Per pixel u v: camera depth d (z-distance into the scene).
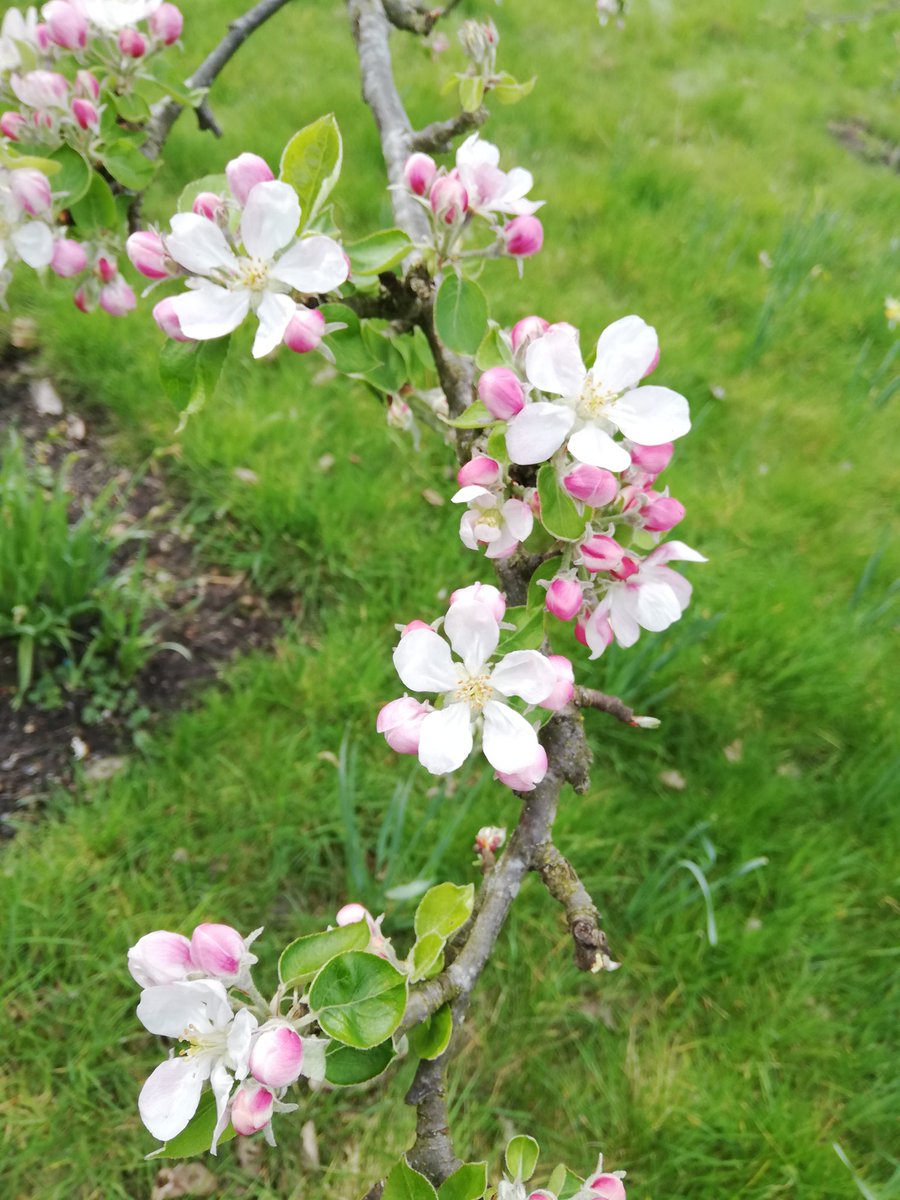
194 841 0.55
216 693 0.61
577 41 1.49
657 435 0.23
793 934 0.56
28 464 0.72
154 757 0.58
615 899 0.57
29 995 0.49
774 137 1.39
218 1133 0.19
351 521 0.71
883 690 0.70
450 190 0.29
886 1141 0.51
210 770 0.58
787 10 1.83
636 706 0.65
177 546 0.70
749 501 0.81
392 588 0.68
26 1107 0.46
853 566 0.79
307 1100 0.48
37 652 0.61
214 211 0.26
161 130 0.38
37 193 0.30
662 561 0.27
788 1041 0.53
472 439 0.28
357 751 0.61
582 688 0.26
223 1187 0.46
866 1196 0.44
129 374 0.77
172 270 0.26
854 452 0.88
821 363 0.97
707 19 1.70
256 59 1.18
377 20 0.44
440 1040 0.22
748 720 0.67
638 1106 0.49
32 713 0.59
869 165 1.43
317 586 0.69
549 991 0.52
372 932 0.23
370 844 0.57
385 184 1.01
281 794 0.57
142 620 0.65
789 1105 0.50
